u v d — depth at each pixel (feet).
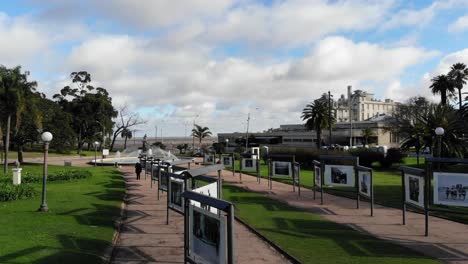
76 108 299.99
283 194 77.05
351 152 155.33
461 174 39.75
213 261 23.71
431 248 36.88
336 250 35.99
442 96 270.46
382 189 84.89
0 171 130.00
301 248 36.58
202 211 25.26
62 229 41.86
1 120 135.44
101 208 57.06
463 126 135.23
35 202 60.44
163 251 36.17
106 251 35.42
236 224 48.26
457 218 51.06
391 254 34.73
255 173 128.16
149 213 56.08
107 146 381.40
